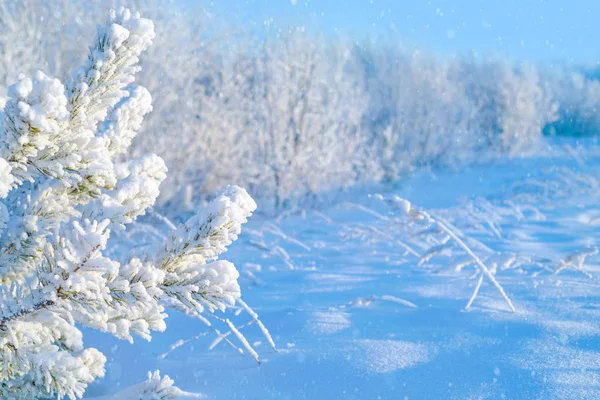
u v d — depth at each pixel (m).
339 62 17.89
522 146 26.20
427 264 5.88
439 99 24.58
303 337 3.32
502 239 7.60
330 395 2.38
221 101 15.41
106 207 1.81
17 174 1.63
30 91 1.53
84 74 1.72
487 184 18.09
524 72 28.03
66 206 1.84
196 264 1.85
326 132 16.22
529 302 4.00
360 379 2.52
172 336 3.53
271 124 15.70
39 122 1.52
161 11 13.44
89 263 1.62
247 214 1.92
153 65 12.93
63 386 1.68
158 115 13.00
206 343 3.36
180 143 13.69
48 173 1.70
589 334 3.09
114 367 2.98
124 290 1.65
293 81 16.02
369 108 21.81
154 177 2.04
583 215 10.12
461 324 3.45
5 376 1.78
